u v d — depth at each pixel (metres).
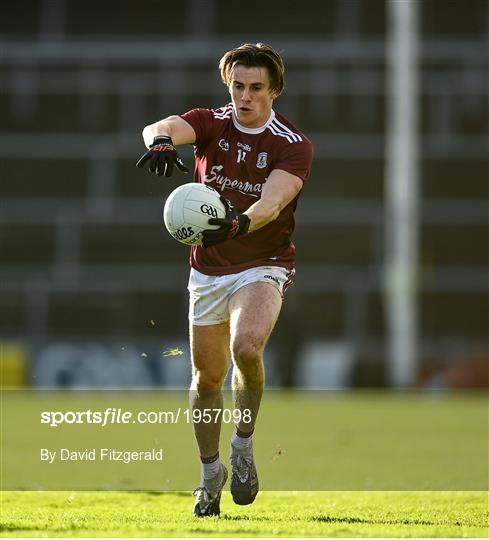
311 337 99.75
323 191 102.69
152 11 107.62
